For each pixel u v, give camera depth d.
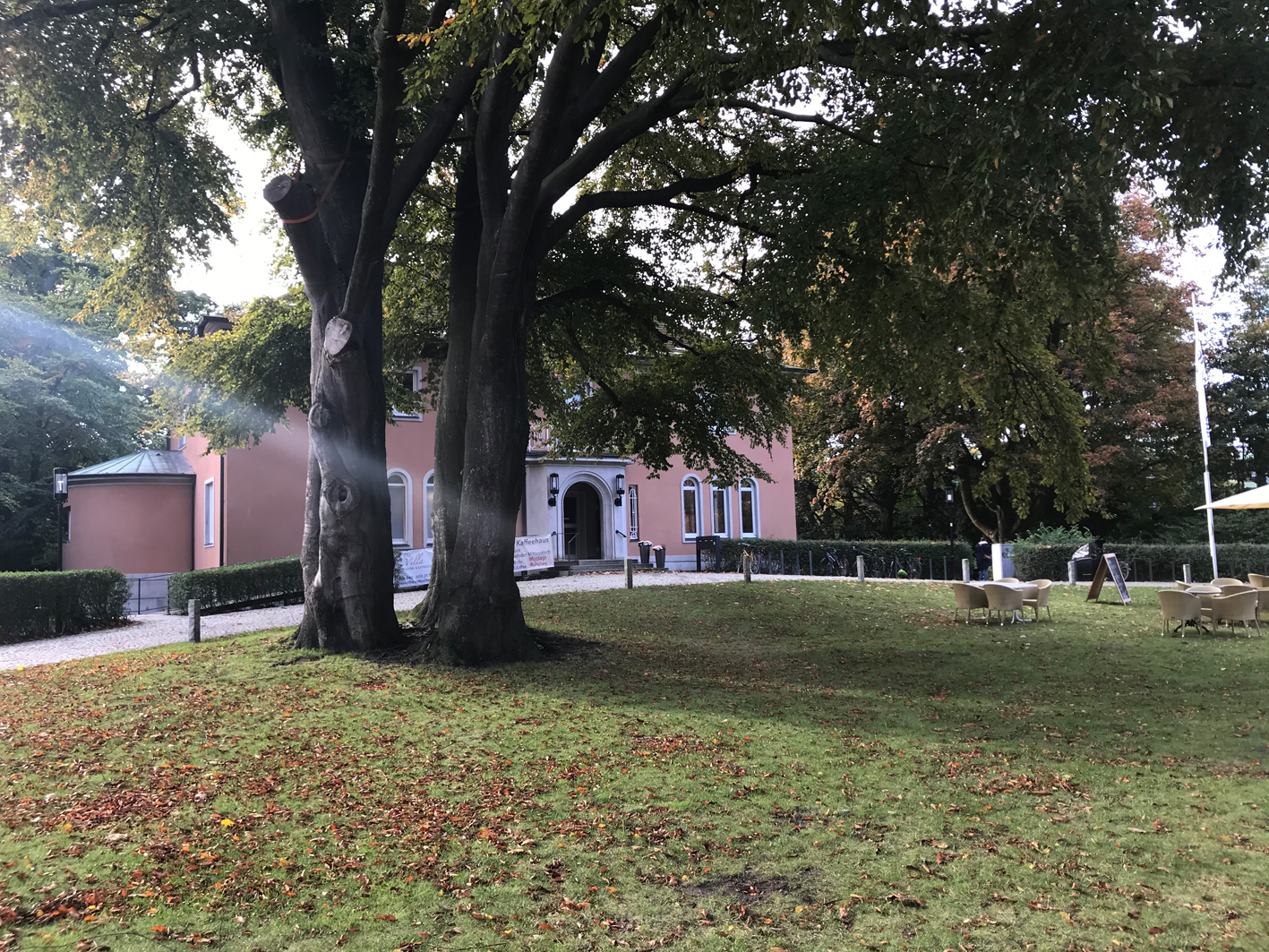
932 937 3.82
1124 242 24.97
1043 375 13.87
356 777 6.19
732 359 16.50
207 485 25.83
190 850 4.82
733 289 16.42
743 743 7.03
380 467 11.67
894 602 18.09
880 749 6.83
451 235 16.16
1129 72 6.79
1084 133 7.75
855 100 11.55
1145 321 26.06
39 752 6.82
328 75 11.52
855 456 29.02
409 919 4.05
